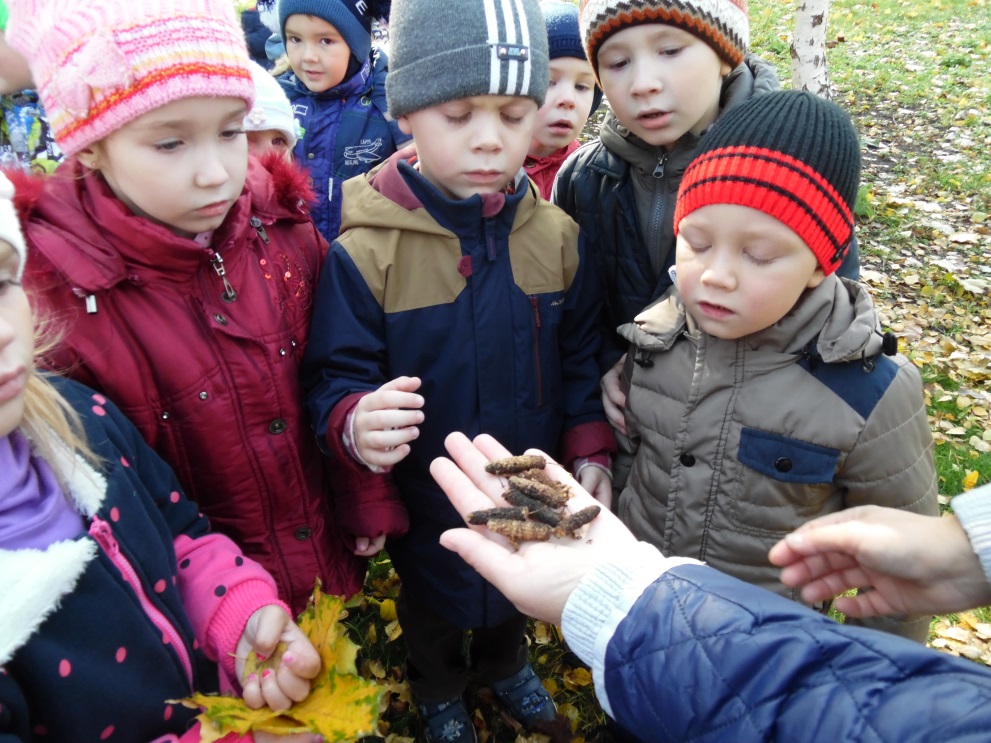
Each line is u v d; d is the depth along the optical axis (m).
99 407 1.54
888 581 1.42
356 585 2.29
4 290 1.19
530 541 1.58
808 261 1.74
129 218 1.66
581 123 3.25
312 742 1.43
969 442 4.22
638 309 2.54
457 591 2.28
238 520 1.99
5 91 2.66
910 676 1.00
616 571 1.33
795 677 1.05
